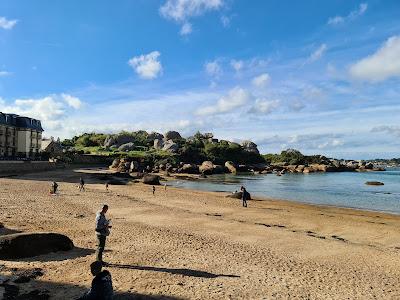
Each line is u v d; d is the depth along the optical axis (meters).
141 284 12.62
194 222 27.34
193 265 15.29
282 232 24.77
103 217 14.35
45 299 10.84
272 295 12.15
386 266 17.00
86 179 71.25
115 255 16.28
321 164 165.50
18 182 55.69
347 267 16.48
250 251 18.59
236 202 44.75
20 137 110.44
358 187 76.75
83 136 183.50
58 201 35.94
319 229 27.55
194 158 142.38
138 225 24.59
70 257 15.56
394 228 28.53
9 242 15.05
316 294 12.48
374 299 12.24
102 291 9.98
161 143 160.00
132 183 71.50
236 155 159.75
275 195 59.38
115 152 142.00
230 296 11.80
